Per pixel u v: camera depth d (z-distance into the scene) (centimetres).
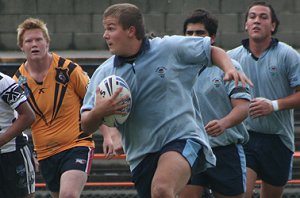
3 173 2406
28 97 2405
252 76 2533
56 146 2419
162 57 1875
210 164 1920
